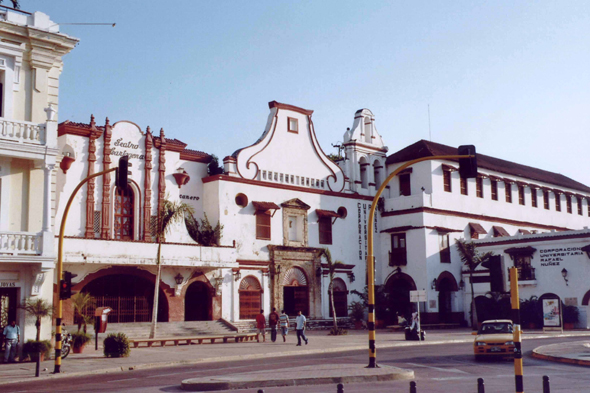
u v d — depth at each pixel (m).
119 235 35.88
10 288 24.98
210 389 16.77
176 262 35.53
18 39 25.56
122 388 17.33
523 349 28.66
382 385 17.23
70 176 34.25
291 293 44.91
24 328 24.69
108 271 33.91
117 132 36.41
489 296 48.12
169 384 18.20
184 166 40.59
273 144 44.41
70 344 26.52
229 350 28.44
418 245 48.25
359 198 49.50
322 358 25.62
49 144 24.98
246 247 41.41
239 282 40.56
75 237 31.80
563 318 43.50
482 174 54.28
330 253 45.19
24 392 16.55
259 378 17.64
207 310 38.94
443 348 30.23
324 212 46.19
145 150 37.56
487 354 23.91
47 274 25.56
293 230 45.06
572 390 15.65
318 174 47.19
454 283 49.41
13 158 24.97
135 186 36.81
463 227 51.62
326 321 45.12
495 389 15.99
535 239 46.84
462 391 15.70
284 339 33.06
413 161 20.00
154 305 32.16
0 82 25.16
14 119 24.52
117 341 25.58
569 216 64.44
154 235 35.53
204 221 40.19
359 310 45.66
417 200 48.94
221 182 40.62
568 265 44.84
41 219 25.33
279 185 43.91
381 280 50.09
